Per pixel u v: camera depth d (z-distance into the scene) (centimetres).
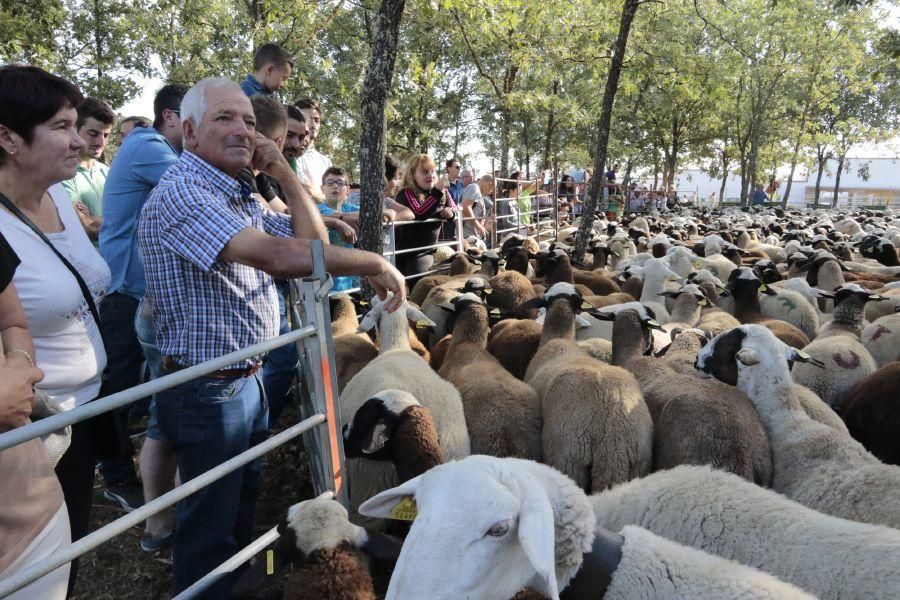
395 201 855
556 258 880
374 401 363
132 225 441
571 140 2948
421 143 2480
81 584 372
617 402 382
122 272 450
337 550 258
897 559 244
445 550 209
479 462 236
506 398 416
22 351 207
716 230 1950
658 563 239
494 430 400
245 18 1223
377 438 356
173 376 226
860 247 1323
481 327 559
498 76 1834
